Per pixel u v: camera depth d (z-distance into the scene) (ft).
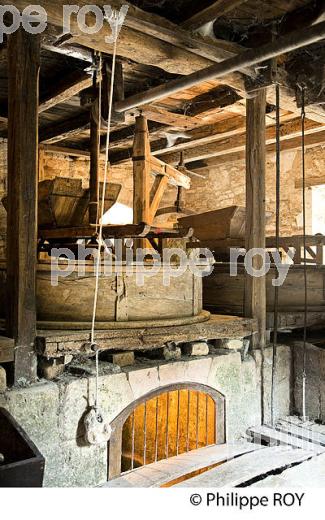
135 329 10.46
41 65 15.21
